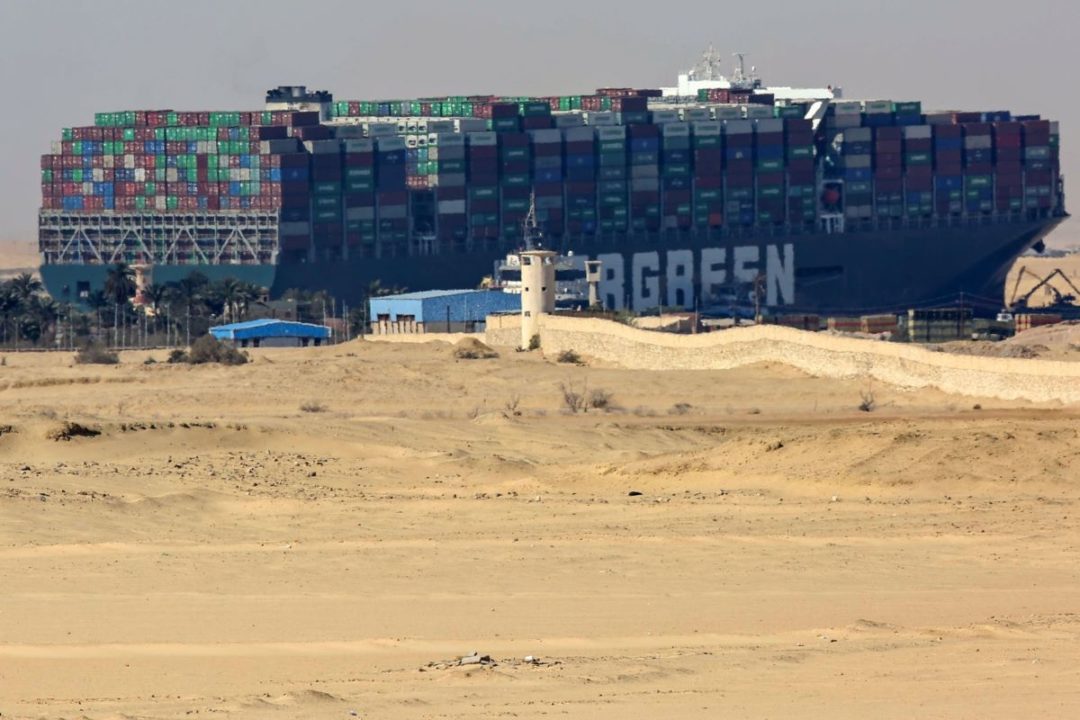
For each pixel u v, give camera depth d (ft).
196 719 364.99
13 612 536.83
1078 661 431.84
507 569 618.03
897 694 386.73
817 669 427.74
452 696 392.47
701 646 472.44
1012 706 366.63
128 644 484.33
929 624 510.58
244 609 540.93
